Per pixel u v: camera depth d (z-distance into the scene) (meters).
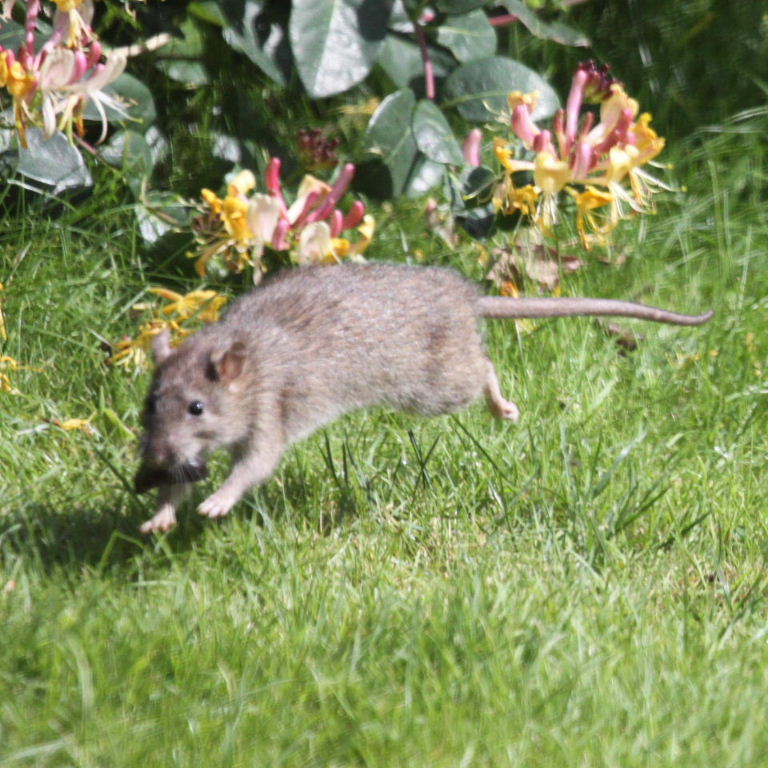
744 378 11.17
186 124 12.09
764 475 10.02
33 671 6.82
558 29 11.70
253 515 8.81
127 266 11.55
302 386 8.78
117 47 11.70
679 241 13.13
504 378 10.84
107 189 11.50
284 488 9.45
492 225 11.50
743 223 13.35
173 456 8.14
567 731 6.67
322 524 9.16
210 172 11.55
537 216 10.40
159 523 8.22
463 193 11.27
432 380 9.39
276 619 7.45
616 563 8.63
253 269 11.33
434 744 6.54
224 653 7.08
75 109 9.91
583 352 11.21
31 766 6.26
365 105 13.24
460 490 9.46
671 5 15.65
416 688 6.94
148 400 8.35
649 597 8.33
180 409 8.22
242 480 8.52
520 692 6.95
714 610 8.22
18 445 9.55
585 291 12.08
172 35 11.70
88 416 10.23
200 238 10.14
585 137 10.21
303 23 10.59
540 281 11.55
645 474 9.68
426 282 9.46
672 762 6.44
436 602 7.71
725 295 12.31
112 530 8.73
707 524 9.20
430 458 9.78
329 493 9.38
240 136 11.68
